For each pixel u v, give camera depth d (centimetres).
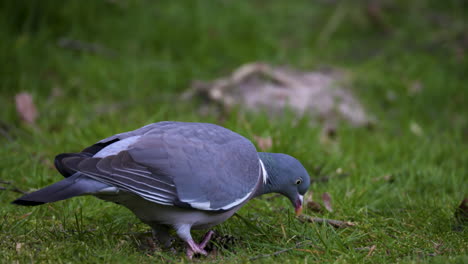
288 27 1767
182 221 664
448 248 696
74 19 1493
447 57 1680
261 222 771
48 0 1462
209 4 1659
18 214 772
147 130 677
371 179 955
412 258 668
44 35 1412
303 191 771
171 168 634
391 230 761
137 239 729
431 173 979
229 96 1355
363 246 714
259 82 1416
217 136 688
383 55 1658
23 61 1323
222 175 662
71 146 1044
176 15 1588
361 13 1836
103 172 599
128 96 1332
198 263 651
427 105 1445
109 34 1513
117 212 803
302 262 641
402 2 1947
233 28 1617
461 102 1468
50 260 627
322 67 1557
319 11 1869
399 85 1482
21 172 907
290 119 1166
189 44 1539
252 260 652
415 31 1809
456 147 1170
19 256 635
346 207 826
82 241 690
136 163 622
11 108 1175
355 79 1490
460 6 1945
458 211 789
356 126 1313
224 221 770
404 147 1141
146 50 1501
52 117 1184
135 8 1577
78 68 1371
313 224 742
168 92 1385
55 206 799
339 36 1777
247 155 696
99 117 1187
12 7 1433
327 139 1208
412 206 847
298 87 1423
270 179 757
